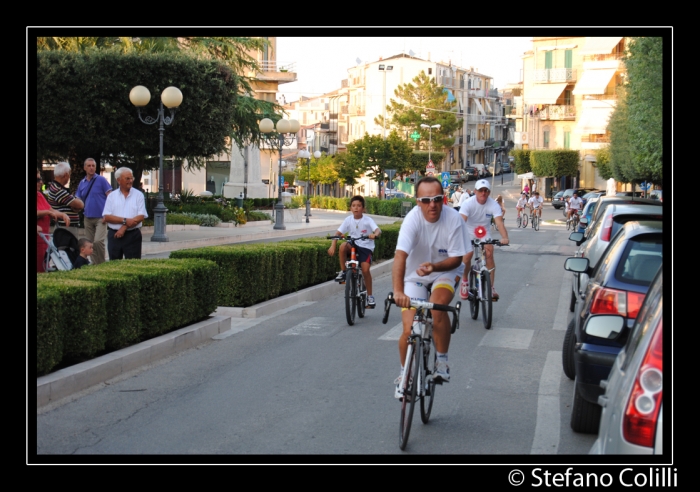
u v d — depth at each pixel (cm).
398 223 2320
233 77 2989
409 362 611
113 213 1241
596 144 7512
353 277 1195
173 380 819
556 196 7369
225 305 1248
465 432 652
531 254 2603
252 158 5056
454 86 12050
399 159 7688
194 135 2819
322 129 12362
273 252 1322
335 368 883
